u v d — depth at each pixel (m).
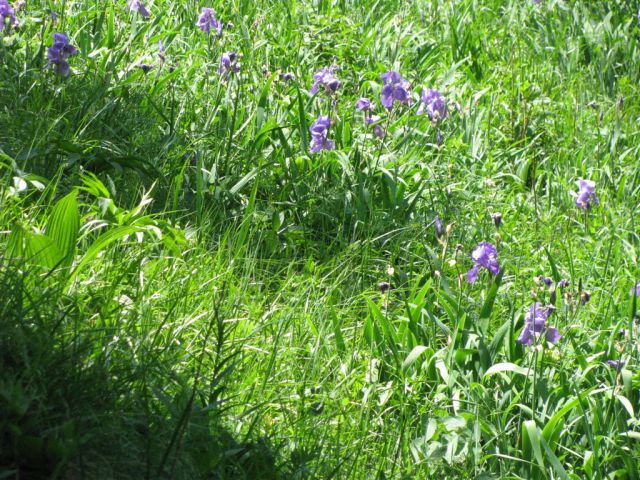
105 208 5.38
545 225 6.36
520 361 5.38
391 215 6.05
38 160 5.63
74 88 6.09
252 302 5.44
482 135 6.98
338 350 5.34
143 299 5.16
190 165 5.95
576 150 7.10
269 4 7.76
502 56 7.81
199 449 4.73
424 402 5.27
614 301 5.87
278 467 4.80
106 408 4.64
